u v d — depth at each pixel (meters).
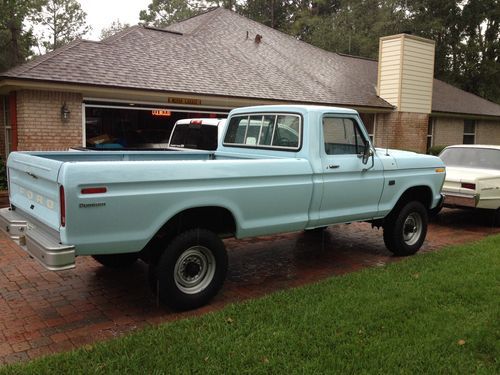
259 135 5.90
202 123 9.13
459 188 8.56
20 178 4.73
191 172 4.21
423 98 18.22
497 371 3.35
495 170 9.02
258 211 4.78
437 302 4.61
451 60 35.56
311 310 4.32
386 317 4.22
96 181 3.72
